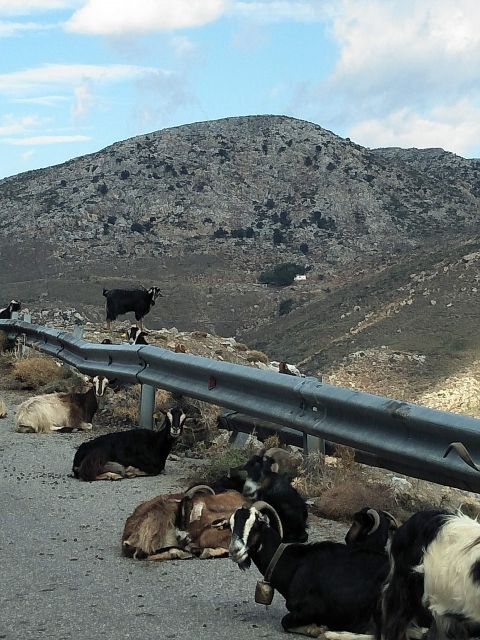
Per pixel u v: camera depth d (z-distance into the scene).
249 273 174.50
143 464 11.07
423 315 89.25
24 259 178.38
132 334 20.80
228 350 21.17
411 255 138.25
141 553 7.74
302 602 6.11
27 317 23.95
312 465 9.81
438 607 5.04
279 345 104.19
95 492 10.22
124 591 6.89
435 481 8.23
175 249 186.38
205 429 12.88
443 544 5.06
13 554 7.82
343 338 92.94
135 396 15.16
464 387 66.25
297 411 9.93
